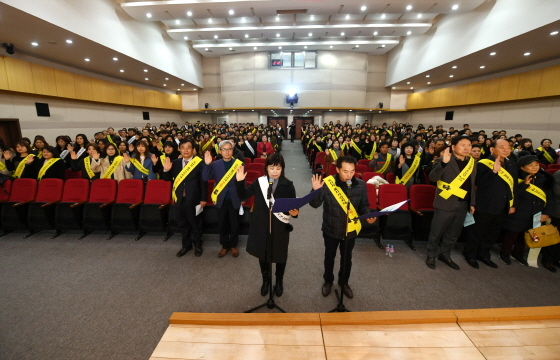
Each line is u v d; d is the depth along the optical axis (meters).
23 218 3.63
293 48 16.08
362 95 17.53
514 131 9.98
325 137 9.03
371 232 3.32
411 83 14.89
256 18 11.09
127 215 3.52
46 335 1.92
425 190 3.42
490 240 2.89
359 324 1.63
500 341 1.52
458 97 13.10
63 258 3.03
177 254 3.09
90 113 11.07
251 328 1.61
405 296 2.38
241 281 2.60
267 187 2.10
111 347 1.82
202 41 15.09
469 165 2.61
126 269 2.80
